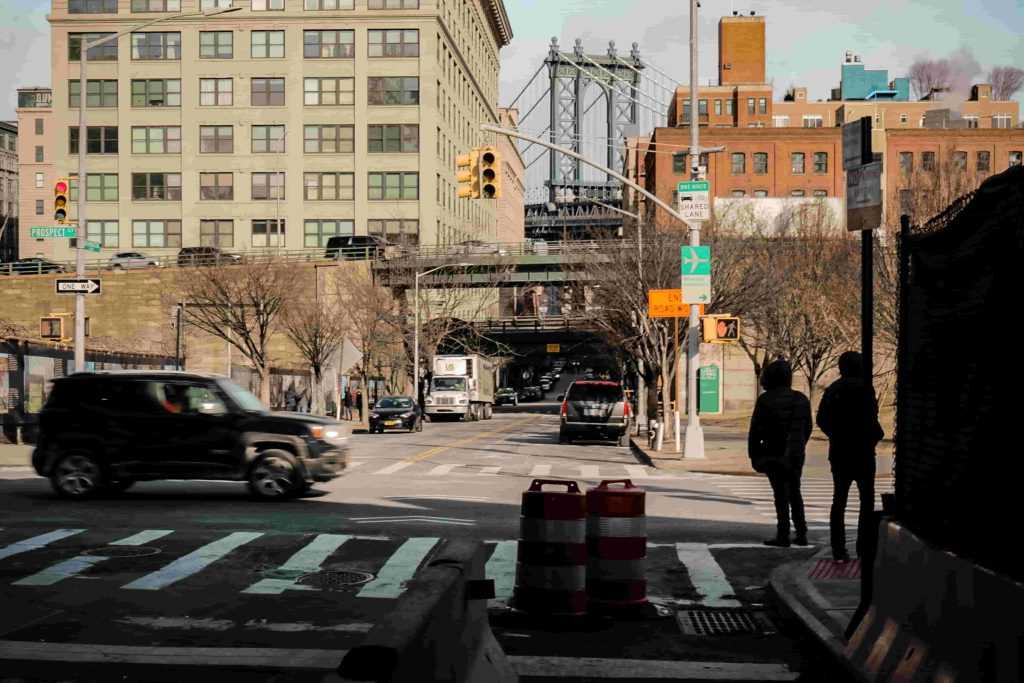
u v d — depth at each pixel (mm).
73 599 9609
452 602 5117
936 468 6555
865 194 8562
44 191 153750
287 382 64625
